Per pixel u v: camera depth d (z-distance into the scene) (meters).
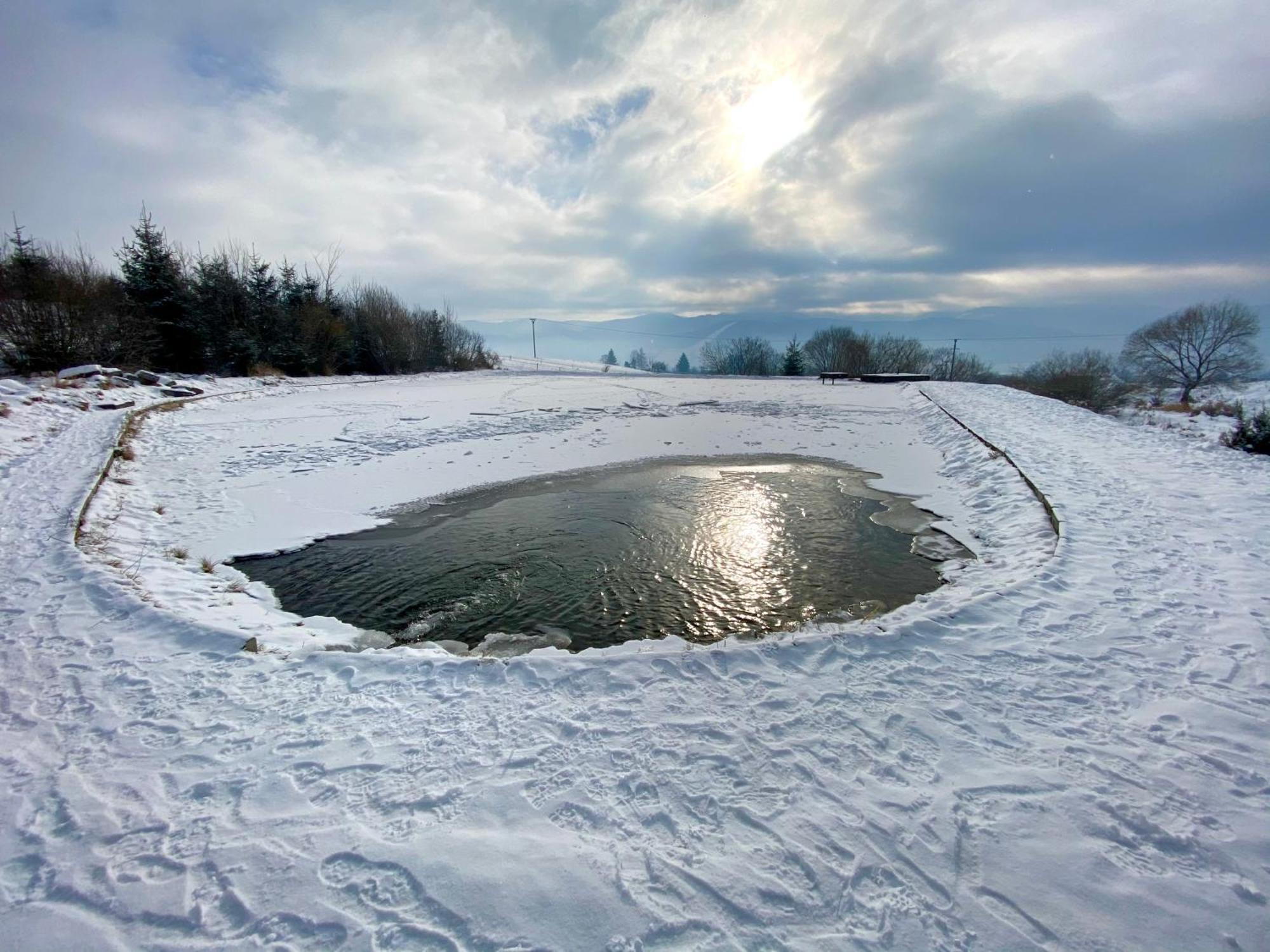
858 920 2.27
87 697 3.72
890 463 11.62
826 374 27.56
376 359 30.44
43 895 2.38
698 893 2.38
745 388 23.66
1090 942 2.19
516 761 3.12
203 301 22.80
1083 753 3.16
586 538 7.93
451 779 3.01
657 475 11.21
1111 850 2.57
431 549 7.55
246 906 2.33
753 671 3.88
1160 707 3.53
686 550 7.47
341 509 9.02
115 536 6.89
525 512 9.07
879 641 4.21
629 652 4.20
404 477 10.77
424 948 2.18
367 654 4.20
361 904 2.35
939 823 2.71
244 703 3.66
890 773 3.02
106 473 8.89
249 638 4.41
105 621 4.65
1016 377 37.81
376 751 3.22
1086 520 6.71
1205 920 2.26
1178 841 2.60
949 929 2.24
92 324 17.42
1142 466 9.15
